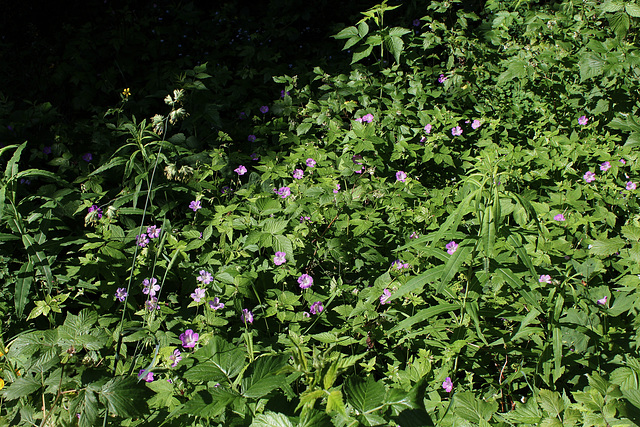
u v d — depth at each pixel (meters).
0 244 3.17
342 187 3.86
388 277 2.66
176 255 2.67
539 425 1.80
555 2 6.12
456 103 4.76
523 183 3.83
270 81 5.64
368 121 4.18
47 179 3.98
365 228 3.04
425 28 6.35
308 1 7.02
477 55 5.02
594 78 4.41
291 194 3.41
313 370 1.60
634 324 2.46
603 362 2.40
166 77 5.47
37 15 6.80
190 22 6.85
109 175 3.86
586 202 3.51
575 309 2.51
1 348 1.98
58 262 3.07
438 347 2.46
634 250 2.35
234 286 2.71
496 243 2.41
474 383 2.52
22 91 5.59
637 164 3.83
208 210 3.33
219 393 1.44
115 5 7.17
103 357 2.27
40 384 1.71
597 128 4.47
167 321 2.70
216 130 4.57
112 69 5.62
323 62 5.89
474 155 4.50
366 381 1.38
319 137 4.71
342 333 2.65
